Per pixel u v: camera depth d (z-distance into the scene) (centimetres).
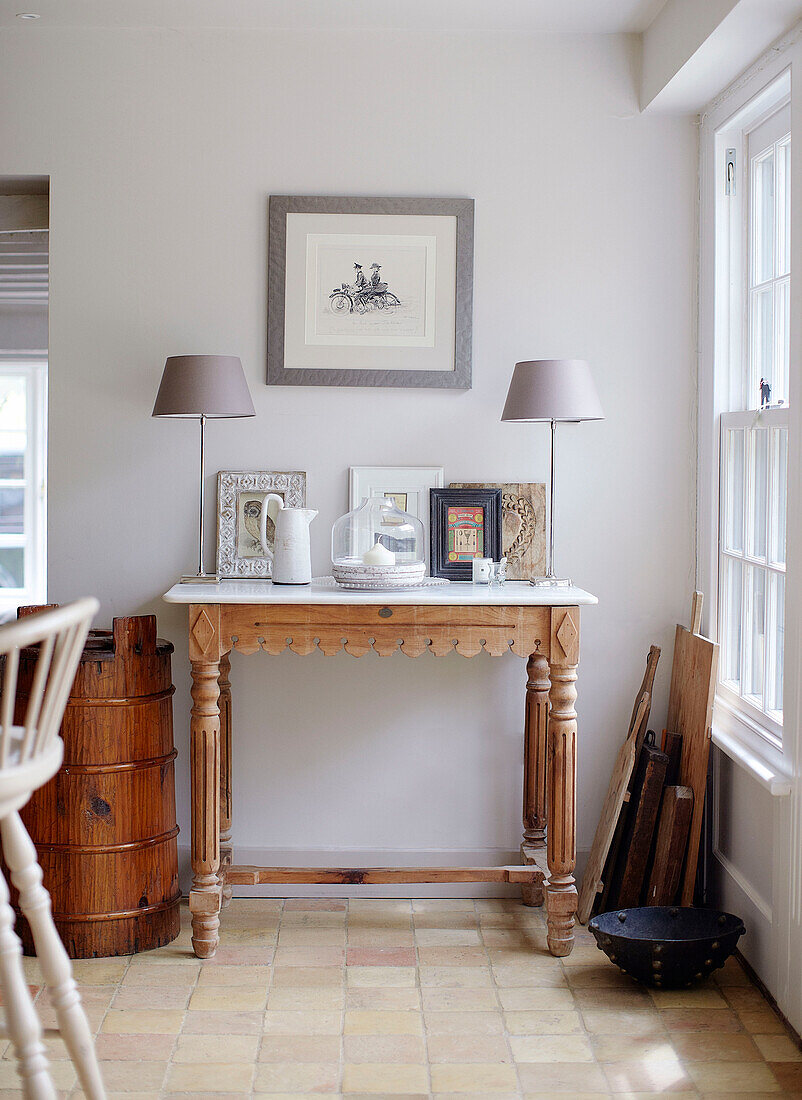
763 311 312
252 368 337
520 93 336
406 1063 236
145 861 294
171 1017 256
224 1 313
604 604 343
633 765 315
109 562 339
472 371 339
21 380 525
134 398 336
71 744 285
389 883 308
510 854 343
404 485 338
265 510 321
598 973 284
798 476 256
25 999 177
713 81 308
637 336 340
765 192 311
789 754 259
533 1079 230
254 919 319
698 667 312
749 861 295
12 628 155
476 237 338
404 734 342
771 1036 250
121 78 332
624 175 338
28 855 187
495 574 323
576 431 341
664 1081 230
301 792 342
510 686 342
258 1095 222
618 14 321
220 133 333
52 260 334
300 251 334
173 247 334
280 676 340
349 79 334
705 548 334
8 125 332
